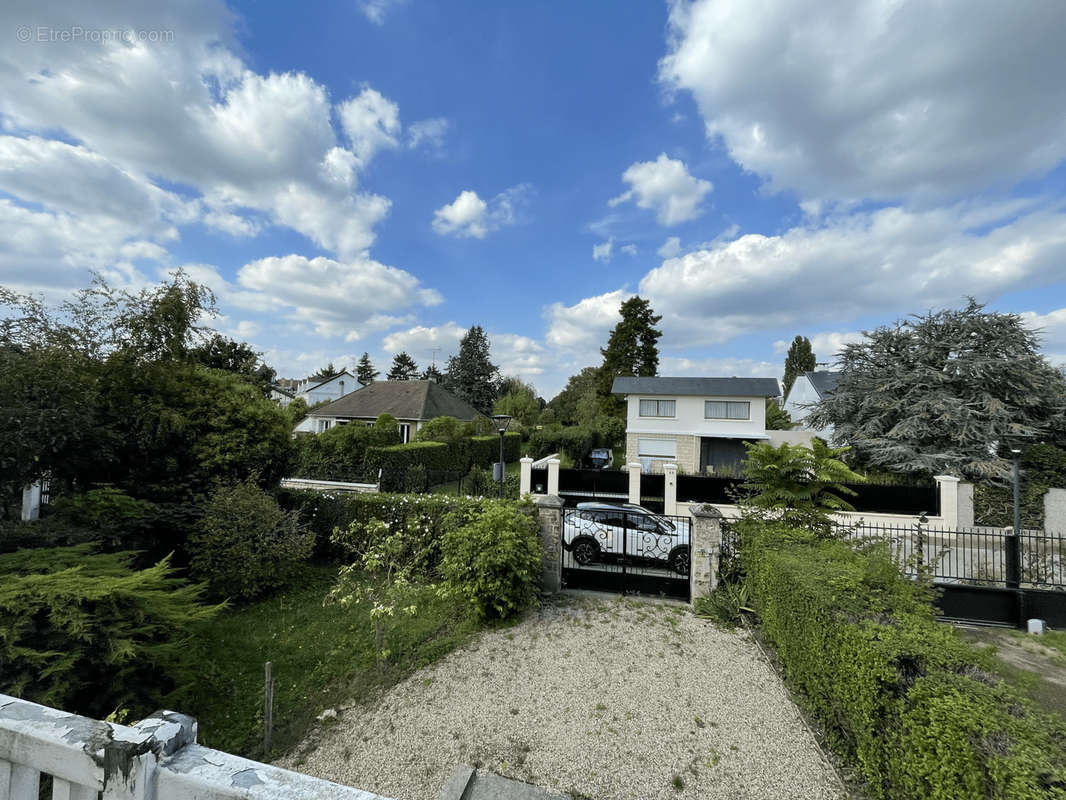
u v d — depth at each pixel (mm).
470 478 17250
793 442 23609
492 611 6672
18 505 6859
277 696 4945
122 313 8023
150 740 1093
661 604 7309
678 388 25219
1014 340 16172
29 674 3492
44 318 7121
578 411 39344
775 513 7699
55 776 1143
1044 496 13773
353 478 16203
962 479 14727
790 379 51969
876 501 14094
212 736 4305
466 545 6621
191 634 5113
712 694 4875
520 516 7129
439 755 4035
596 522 9617
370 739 4258
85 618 3736
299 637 6188
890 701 3117
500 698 4820
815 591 4371
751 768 3863
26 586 3803
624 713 4578
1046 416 15922
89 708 3865
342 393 46250
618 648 5848
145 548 7031
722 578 7238
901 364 18031
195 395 8492
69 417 6445
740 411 24484
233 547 7250
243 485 8133
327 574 8719
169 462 8047
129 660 4055
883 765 3189
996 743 2338
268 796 1024
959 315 17484
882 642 3275
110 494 6895
